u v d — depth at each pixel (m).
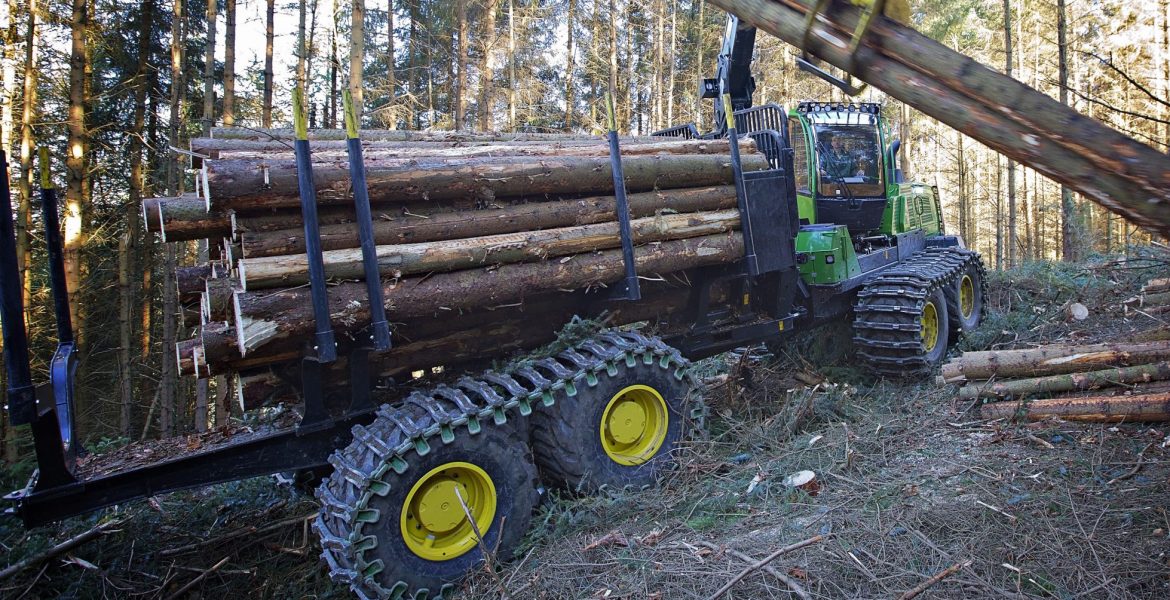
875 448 4.52
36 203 13.45
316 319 3.40
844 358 6.73
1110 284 7.93
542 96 20.27
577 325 4.53
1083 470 3.77
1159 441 3.95
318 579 3.98
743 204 5.11
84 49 10.65
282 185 3.41
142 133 14.60
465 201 4.04
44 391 3.41
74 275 10.45
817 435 4.74
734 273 5.20
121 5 13.76
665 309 5.34
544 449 4.12
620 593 3.15
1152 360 4.47
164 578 4.06
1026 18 18.25
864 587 2.93
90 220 14.20
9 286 3.05
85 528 4.42
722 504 3.96
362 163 3.51
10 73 10.74
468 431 3.71
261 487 5.00
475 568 3.66
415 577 3.48
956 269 6.91
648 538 3.61
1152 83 13.45
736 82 6.59
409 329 4.17
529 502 3.90
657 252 4.61
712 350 5.39
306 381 3.76
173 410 12.09
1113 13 14.39
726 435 5.07
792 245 5.53
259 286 3.38
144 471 3.42
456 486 3.71
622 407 4.41
